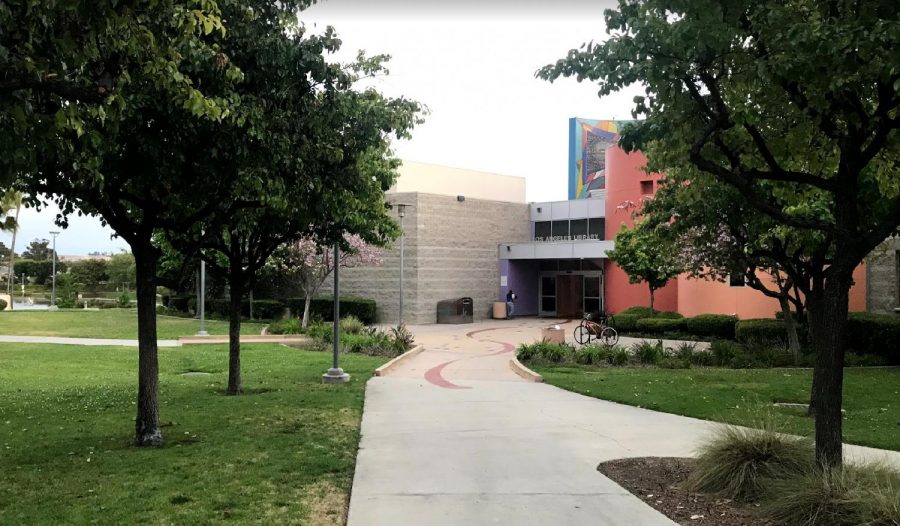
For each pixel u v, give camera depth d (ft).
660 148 25.12
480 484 20.16
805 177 19.83
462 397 37.78
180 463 22.00
